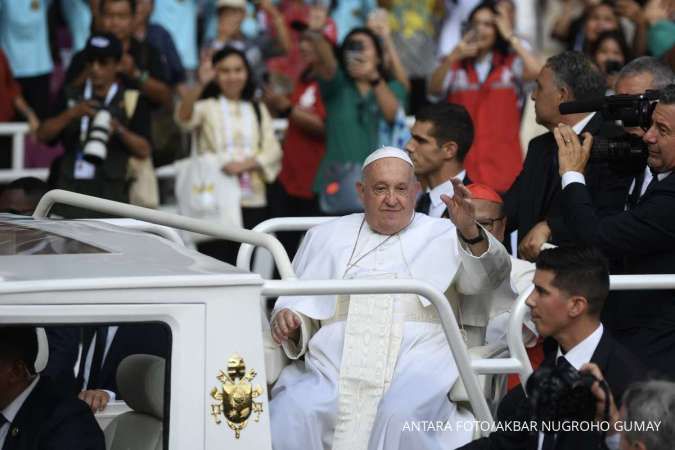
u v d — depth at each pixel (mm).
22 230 17172
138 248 16172
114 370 17062
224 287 14781
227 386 14750
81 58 34750
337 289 15766
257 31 43156
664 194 20141
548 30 46344
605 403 15359
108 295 14344
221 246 35844
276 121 40469
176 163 36375
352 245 21594
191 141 36906
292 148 36688
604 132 23641
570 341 17047
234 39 42094
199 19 45281
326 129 35312
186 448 14648
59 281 14211
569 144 21156
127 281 14398
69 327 15742
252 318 14883
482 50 35438
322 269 21562
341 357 20500
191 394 14664
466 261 19609
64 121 33969
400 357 20469
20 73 42312
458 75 35562
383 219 21391
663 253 20422
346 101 35062
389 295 20703
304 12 44406
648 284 18062
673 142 19984
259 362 14891
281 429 19828
